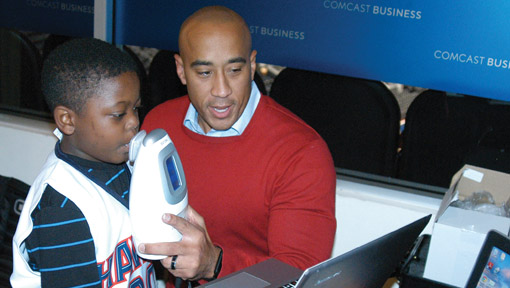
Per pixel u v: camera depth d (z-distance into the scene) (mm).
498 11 1827
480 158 2002
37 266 1096
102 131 1100
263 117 1451
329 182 1397
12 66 2732
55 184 1071
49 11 2564
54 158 1139
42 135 2613
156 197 1085
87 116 1091
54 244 1042
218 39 1270
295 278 1128
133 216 1104
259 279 1115
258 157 1415
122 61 1112
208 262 1248
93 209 1084
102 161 1169
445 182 2168
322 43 2123
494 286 1212
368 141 2240
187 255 1162
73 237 1052
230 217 1460
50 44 2609
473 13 1864
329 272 877
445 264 1548
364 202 2131
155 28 2398
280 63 2211
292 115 1505
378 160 2244
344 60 2107
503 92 1891
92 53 1087
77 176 1106
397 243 1052
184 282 1547
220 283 1094
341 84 2211
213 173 1449
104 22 2455
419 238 1808
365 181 2230
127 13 2434
